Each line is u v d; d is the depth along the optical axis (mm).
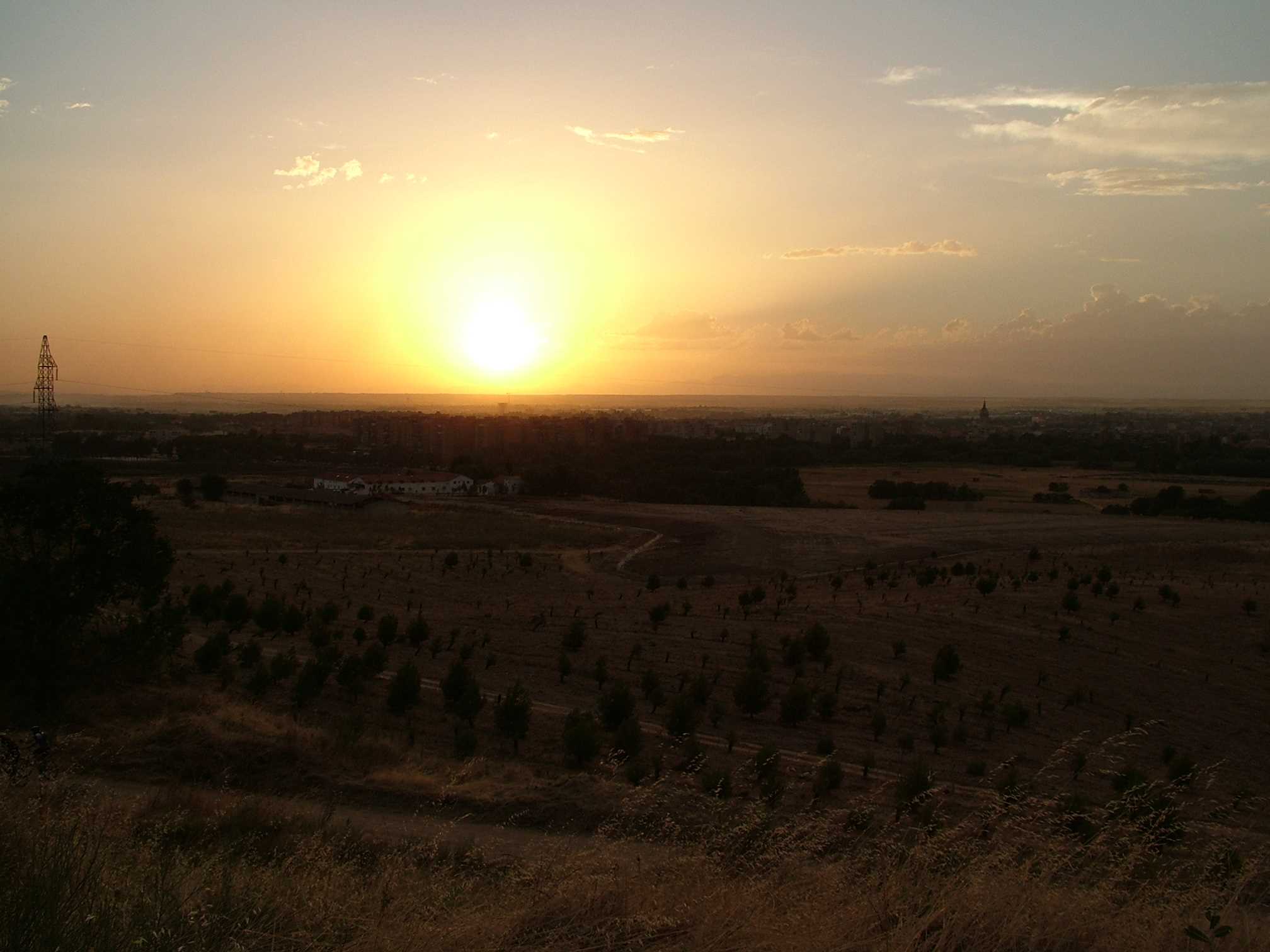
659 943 4922
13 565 18703
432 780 13117
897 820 7707
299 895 5434
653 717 25000
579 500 99688
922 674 32312
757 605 45188
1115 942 4988
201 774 12797
